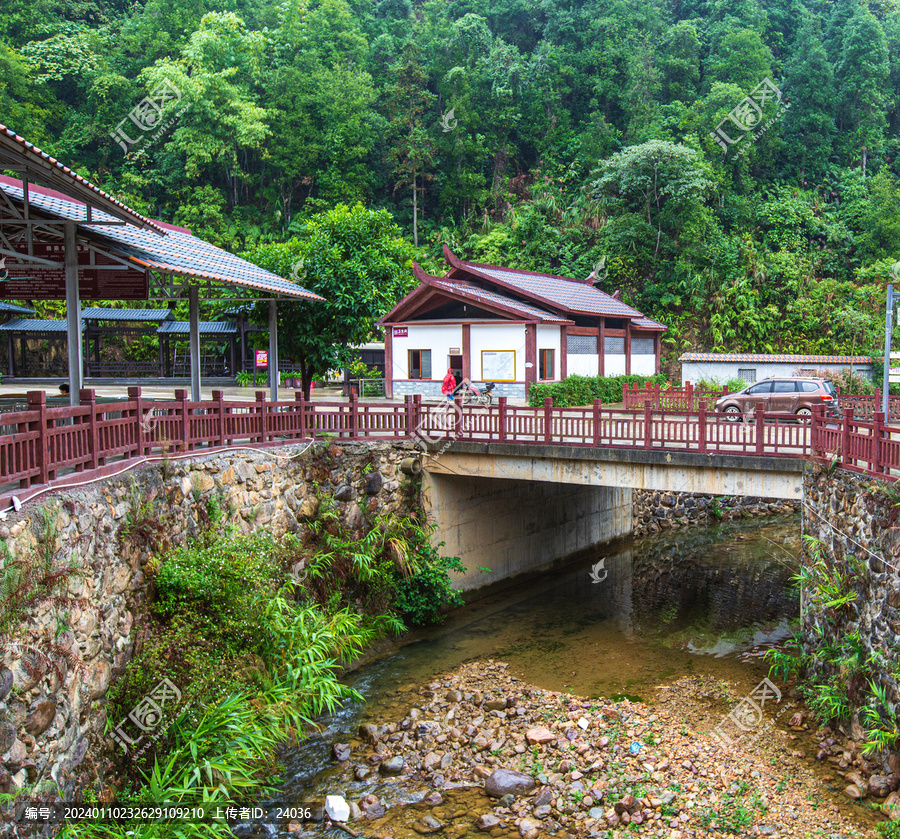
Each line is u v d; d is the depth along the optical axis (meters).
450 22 70.56
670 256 49.28
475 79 63.22
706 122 54.53
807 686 11.63
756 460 13.33
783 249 50.72
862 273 48.28
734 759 9.77
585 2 66.44
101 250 12.55
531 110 62.72
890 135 63.91
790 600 17.45
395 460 16.02
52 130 55.12
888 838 7.91
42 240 12.81
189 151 52.09
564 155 60.44
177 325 36.84
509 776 9.38
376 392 33.66
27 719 6.36
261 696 9.96
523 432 15.89
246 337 37.94
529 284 31.84
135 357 44.25
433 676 13.05
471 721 11.16
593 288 37.88
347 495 15.21
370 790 9.42
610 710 11.39
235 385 36.81
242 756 8.84
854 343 44.97
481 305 27.12
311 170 59.41
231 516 12.20
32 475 7.38
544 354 28.72
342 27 66.31
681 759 9.79
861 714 9.62
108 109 54.12
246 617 10.30
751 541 23.16
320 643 11.62
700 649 14.31
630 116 59.72
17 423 7.13
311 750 10.49
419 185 62.03
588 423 15.30
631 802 8.76
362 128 60.03
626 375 33.06
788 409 20.69
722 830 8.24
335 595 13.67
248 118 53.75
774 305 47.84
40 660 6.64
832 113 59.84
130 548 9.18
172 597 9.67
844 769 9.40
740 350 46.09
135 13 62.81
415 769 9.91
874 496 9.75
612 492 23.14
